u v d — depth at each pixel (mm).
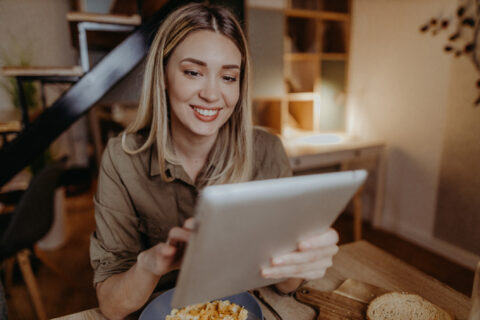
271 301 764
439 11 2314
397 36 2637
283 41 2725
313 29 2895
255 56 2619
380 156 2795
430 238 2576
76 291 2045
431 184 2523
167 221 955
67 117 1862
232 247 443
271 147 1107
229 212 393
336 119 3150
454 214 2385
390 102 2768
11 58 3387
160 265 571
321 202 473
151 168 908
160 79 823
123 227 892
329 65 2988
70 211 3350
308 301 748
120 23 1861
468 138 2234
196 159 961
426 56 2443
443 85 2352
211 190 378
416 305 691
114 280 735
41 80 1894
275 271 541
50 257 2467
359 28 2953
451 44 2268
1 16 3316
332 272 872
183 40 771
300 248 529
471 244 2305
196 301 519
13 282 2131
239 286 546
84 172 3348
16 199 2045
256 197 400
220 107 824
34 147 1851
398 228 2824
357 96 3072
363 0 2871
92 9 3127
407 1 2521
